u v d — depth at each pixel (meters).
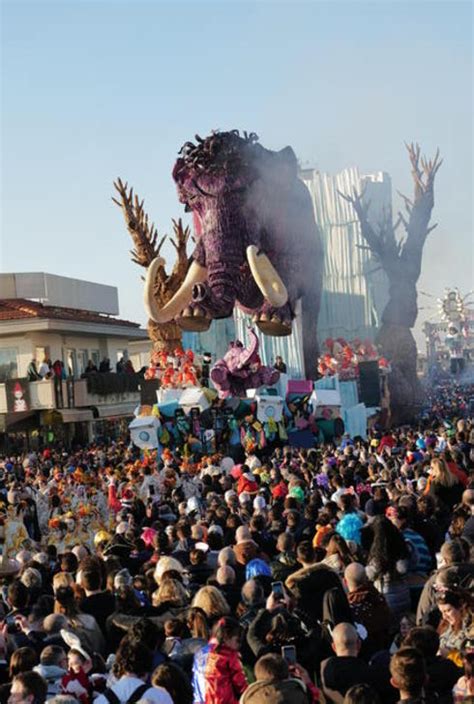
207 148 24.67
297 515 12.28
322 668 6.79
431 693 5.99
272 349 46.03
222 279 24.17
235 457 31.72
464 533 10.43
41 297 55.62
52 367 45.44
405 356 46.16
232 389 32.31
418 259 46.78
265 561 10.28
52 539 17.77
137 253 45.41
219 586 9.30
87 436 50.84
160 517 16.05
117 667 6.83
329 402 33.56
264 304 25.12
